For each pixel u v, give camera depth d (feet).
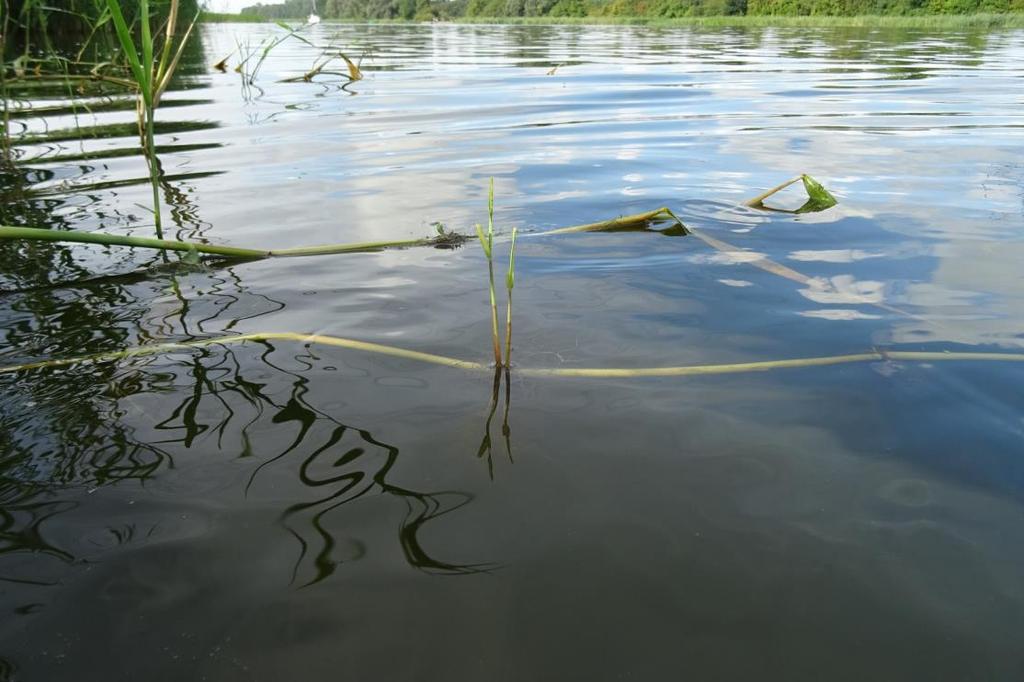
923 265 6.35
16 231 5.74
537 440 3.81
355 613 2.72
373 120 15.79
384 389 4.35
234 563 2.96
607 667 2.50
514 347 4.91
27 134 13.96
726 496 3.35
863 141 12.63
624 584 2.86
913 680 2.44
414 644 2.60
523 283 6.10
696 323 5.25
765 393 4.24
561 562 2.97
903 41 48.70
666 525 3.17
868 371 4.46
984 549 2.99
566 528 3.17
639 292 5.85
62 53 21.33
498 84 23.38
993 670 2.47
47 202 9.04
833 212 8.11
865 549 3.01
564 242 7.22
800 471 3.52
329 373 4.56
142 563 2.97
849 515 3.21
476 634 2.64
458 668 2.50
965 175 9.84
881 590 2.80
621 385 4.35
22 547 3.05
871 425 3.89
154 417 4.05
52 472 3.56
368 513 3.26
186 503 3.33
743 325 5.20
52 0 20.68
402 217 8.29
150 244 6.59
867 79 23.79
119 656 2.55
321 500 3.35
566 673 2.48
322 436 3.86
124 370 4.62
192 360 4.75
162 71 8.23
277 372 4.58
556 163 11.23
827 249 6.85
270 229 7.91
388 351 4.83
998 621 2.66
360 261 6.79
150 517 3.24
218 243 7.41
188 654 2.56
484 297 5.83
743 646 2.58
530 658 2.54
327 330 5.22
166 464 3.61
